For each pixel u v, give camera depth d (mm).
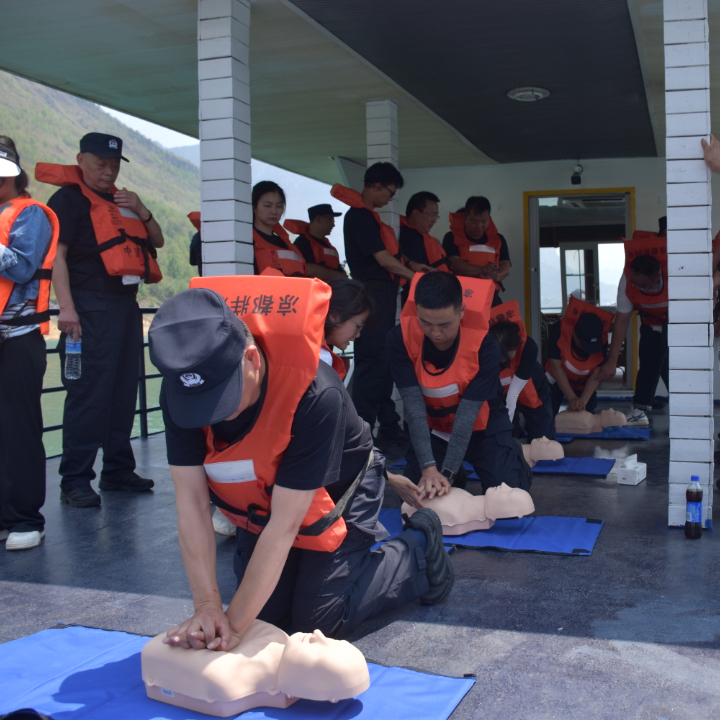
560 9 4281
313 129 7125
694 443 3350
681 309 3299
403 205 9383
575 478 4543
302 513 1896
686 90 3217
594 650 2215
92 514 3949
